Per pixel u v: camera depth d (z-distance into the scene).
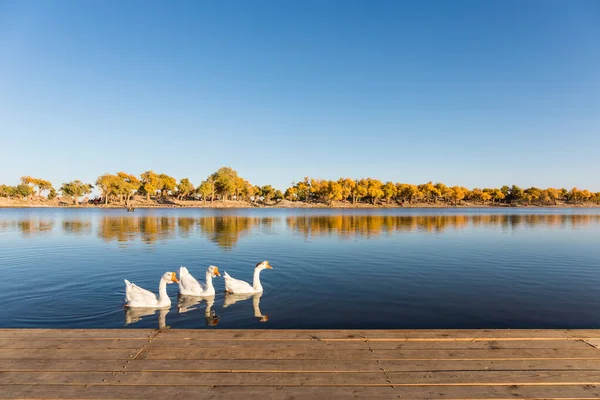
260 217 72.56
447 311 12.34
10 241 31.83
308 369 6.70
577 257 24.30
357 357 7.18
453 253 25.66
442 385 6.23
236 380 6.31
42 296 14.13
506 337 8.16
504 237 36.88
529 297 14.23
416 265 20.98
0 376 6.39
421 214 92.44
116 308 12.56
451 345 7.76
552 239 35.28
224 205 158.88
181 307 12.67
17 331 8.35
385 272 18.97
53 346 7.59
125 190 144.62
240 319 11.36
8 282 16.52
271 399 5.76
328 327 10.66
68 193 150.12
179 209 122.25
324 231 42.06
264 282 16.66
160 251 26.08
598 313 12.27
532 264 21.55
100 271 19.09
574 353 7.43
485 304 13.20
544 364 6.96
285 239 33.81
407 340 7.98
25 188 156.62
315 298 13.88
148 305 12.63
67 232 39.69
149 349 7.47
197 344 7.71
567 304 13.29
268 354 7.27
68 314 11.86
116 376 6.41
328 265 20.86
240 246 28.78
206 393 5.91
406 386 6.19
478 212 110.69
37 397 5.77
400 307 12.75
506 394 5.97
